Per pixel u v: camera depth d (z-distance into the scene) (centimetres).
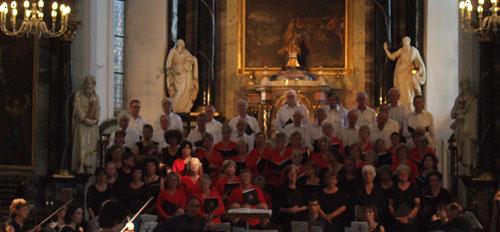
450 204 2200
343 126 2838
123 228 1381
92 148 2966
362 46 3431
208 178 2311
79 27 3086
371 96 3400
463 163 2909
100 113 3189
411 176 2486
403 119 2827
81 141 2948
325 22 3447
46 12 2958
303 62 3438
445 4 3322
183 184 2348
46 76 2953
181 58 3338
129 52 3384
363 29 3438
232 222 2288
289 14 3456
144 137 2622
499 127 2856
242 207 2303
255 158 2548
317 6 3453
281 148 2542
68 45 2958
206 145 2581
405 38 3269
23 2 2898
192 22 3388
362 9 3444
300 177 2408
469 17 2633
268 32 3459
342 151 2602
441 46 3312
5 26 2839
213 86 3391
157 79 3362
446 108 3291
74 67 3069
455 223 2186
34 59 2922
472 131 2902
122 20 3394
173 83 3334
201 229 1881
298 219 2359
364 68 3422
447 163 3238
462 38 3033
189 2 3397
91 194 2367
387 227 2350
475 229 2283
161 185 2372
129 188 2362
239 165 2544
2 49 2880
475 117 2906
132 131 2733
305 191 2384
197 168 2373
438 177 2372
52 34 2683
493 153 2864
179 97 3319
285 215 2384
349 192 2395
